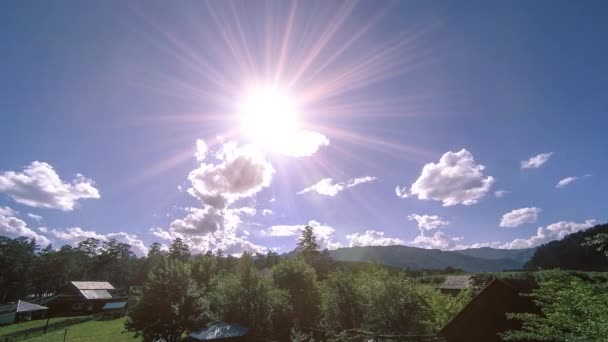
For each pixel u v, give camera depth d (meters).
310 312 32.16
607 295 11.43
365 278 31.20
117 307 69.56
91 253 120.50
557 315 12.00
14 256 91.94
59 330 42.00
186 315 26.77
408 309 26.33
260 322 29.02
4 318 55.03
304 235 74.56
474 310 17.33
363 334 23.75
